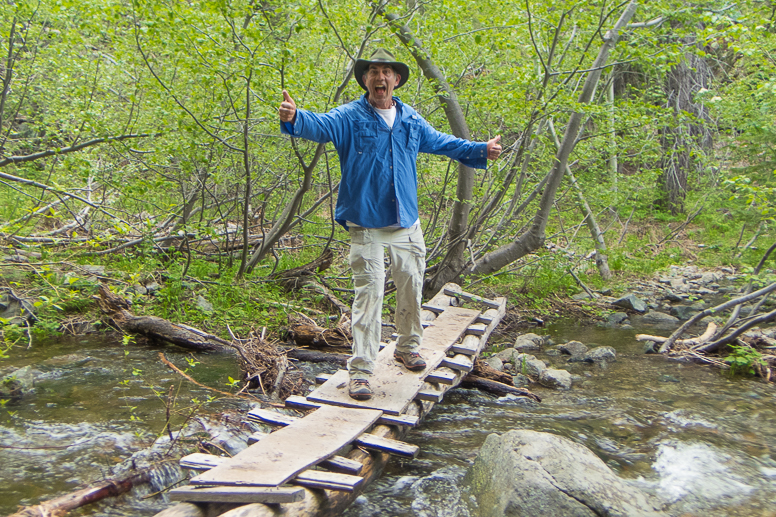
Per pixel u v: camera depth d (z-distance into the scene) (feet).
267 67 16.83
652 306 27.22
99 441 11.37
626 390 16.05
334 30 17.51
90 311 19.11
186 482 10.19
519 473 9.25
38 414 12.53
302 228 29.30
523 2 18.93
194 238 25.59
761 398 15.39
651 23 21.24
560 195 30.48
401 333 13.69
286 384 14.85
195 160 19.99
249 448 9.61
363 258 11.95
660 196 42.22
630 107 21.03
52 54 20.94
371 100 11.97
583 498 8.96
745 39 17.79
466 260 24.36
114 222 19.42
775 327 21.61
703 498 10.32
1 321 12.36
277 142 22.62
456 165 22.65
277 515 8.08
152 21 15.71
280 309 20.04
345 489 8.62
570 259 28.96
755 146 30.73
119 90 23.31
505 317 24.02
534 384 16.52
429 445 12.32
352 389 12.09
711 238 41.70
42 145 21.39
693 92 37.52
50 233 24.09
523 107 19.76
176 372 15.51
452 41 21.09
